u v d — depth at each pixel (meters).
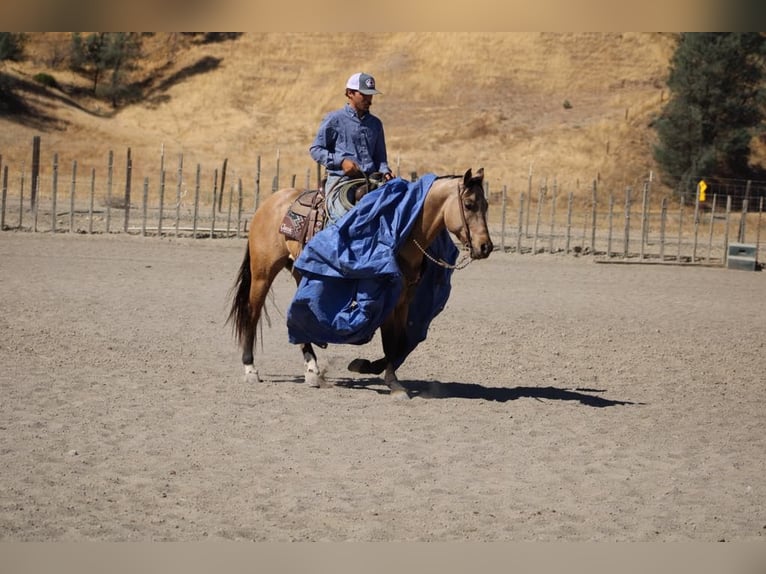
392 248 10.48
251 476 8.04
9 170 46.59
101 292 17.88
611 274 25.06
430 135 54.75
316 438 9.20
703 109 49.50
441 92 59.16
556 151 52.09
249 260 11.77
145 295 17.86
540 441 9.40
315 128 58.03
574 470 8.52
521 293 20.53
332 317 10.58
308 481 7.96
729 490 8.15
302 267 10.56
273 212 11.52
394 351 11.06
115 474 7.94
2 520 6.91
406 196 10.62
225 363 12.70
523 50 61.78
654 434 9.84
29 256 22.70
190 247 26.69
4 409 9.66
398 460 8.59
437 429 9.70
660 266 27.81
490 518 7.30
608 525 7.25
